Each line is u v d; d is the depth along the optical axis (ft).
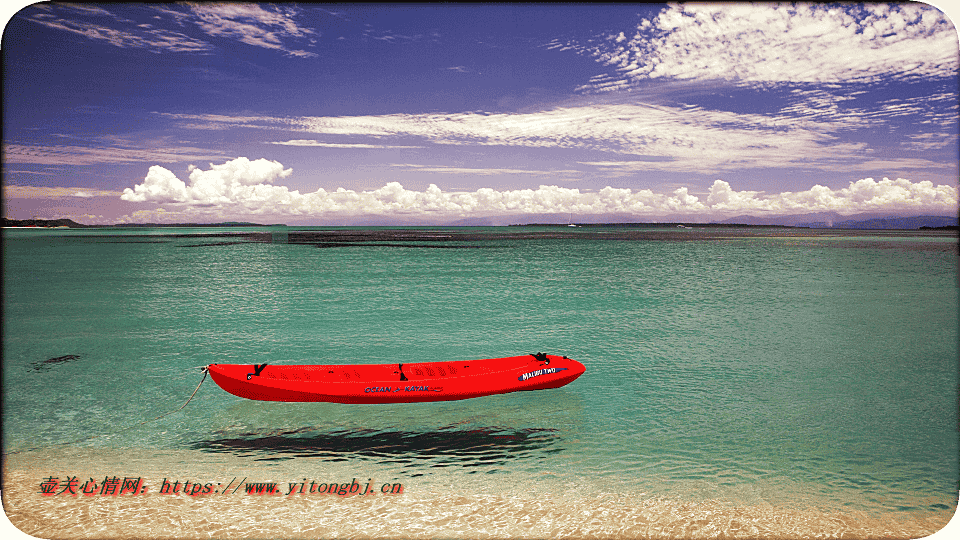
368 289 109.50
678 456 31.32
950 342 61.62
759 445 32.94
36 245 286.87
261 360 54.75
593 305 89.92
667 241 367.45
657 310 85.51
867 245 301.63
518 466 29.84
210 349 59.16
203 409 38.91
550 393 42.65
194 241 357.20
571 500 25.62
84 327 70.74
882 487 27.55
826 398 42.27
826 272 144.97
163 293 102.83
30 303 89.71
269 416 37.40
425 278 130.11
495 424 36.14
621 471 29.09
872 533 22.98
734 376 48.34
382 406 38.63
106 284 115.75
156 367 51.57
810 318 78.43
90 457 30.89
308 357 56.24
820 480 28.30
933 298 96.99
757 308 86.58
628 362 53.57
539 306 88.89
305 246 290.15
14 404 40.45
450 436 33.99
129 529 22.43
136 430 35.24
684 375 48.83
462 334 67.46
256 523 23.02
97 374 48.98
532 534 22.35
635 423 36.63
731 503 25.61
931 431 35.27
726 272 145.28
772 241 363.15
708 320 76.95
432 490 26.50
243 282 120.67
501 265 168.25
